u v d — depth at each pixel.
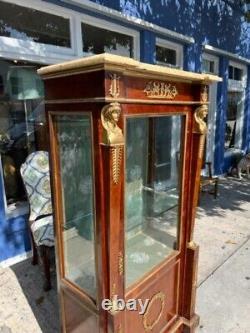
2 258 2.59
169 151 1.43
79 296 1.37
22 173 2.36
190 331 1.73
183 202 1.50
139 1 3.32
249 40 5.98
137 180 1.41
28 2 2.45
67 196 1.34
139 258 1.47
